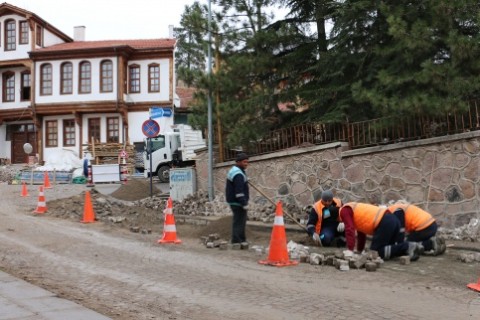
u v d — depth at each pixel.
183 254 8.97
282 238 8.09
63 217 13.60
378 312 5.44
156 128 18.36
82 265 7.95
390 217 8.15
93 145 29.97
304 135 13.79
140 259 8.48
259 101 14.80
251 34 14.93
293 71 15.35
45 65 35.56
